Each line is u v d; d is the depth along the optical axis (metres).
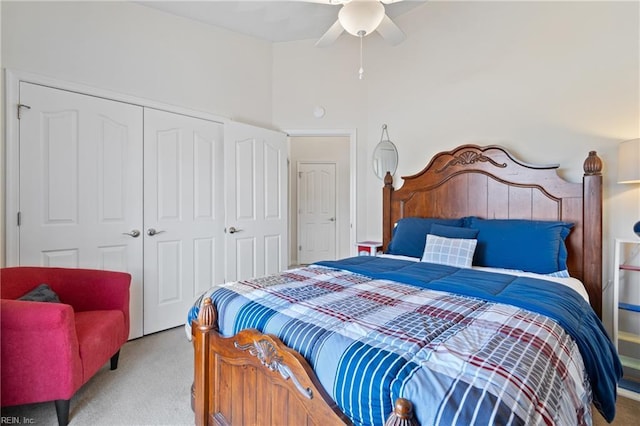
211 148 3.31
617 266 2.08
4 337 1.55
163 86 2.99
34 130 2.31
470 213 2.88
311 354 1.08
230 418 1.43
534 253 2.23
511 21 2.75
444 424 0.73
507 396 0.78
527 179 2.60
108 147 2.65
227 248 3.32
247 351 1.30
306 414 1.04
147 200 2.88
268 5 3.01
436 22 3.21
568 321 1.29
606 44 2.32
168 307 3.02
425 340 1.04
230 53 3.47
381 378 0.88
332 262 2.33
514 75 2.74
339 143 5.95
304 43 3.77
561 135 2.52
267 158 3.63
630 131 2.24
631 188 2.23
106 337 1.97
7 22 2.21
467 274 2.00
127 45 2.78
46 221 2.36
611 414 1.31
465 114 3.03
